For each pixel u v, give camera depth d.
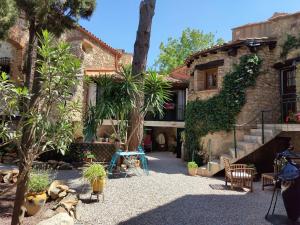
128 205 6.47
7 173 7.89
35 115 3.88
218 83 12.38
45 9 8.58
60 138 4.14
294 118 10.55
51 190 6.25
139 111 10.93
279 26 11.77
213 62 12.67
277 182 6.10
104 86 10.35
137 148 11.71
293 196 5.50
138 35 12.18
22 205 4.40
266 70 11.86
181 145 16.41
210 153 12.23
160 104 10.85
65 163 11.17
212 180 9.71
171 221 5.48
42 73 3.87
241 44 11.59
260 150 11.46
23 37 14.78
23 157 4.14
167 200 6.94
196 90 13.42
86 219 5.52
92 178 6.66
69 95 4.21
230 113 11.76
